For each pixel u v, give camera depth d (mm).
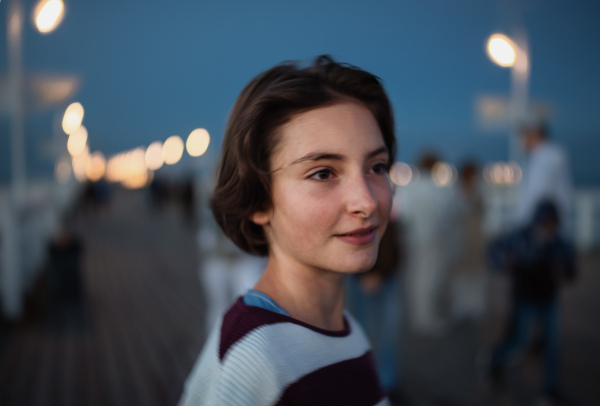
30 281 6605
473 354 4125
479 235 5055
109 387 3453
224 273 3443
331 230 618
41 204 8680
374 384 712
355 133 635
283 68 711
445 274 4777
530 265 3141
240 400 565
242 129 656
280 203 644
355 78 682
